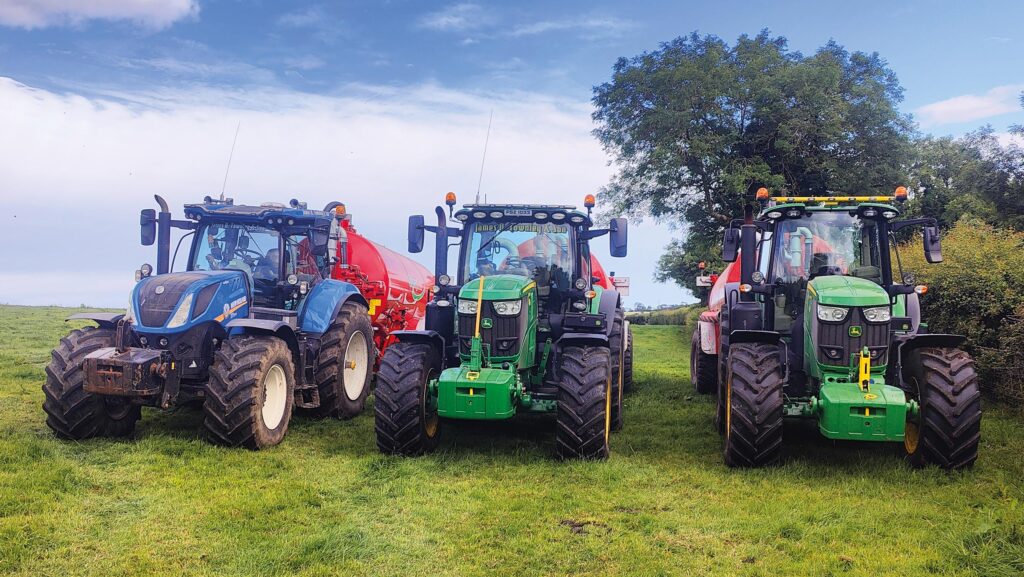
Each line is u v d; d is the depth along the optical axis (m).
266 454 6.83
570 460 6.78
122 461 6.40
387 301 11.11
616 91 24.73
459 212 7.85
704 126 23.55
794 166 23.70
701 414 9.35
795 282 7.54
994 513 5.16
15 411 8.30
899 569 4.38
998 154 15.55
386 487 6.01
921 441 6.28
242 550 4.64
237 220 8.43
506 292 6.94
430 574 4.41
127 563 4.41
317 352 8.55
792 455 6.97
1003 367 9.10
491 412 6.57
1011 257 10.02
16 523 4.90
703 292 25.25
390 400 6.80
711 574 4.39
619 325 8.40
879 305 6.32
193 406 8.70
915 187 23.89
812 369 6.66
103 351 6.82
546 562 4.59
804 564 4.48
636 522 5.25
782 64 23.72
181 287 7.25
